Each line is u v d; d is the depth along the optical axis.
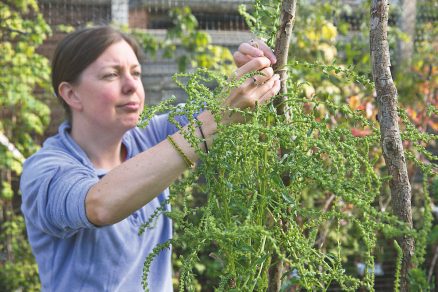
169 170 1.35
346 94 3.94
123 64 1.80
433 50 4.52
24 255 4.28
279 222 1.36
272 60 1.47
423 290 1.15
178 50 4.80
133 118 1.82
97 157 1.87
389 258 4.02
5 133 4.32
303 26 4.34
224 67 4.51
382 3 1.32
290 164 1.24
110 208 1.38
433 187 1.26
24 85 4.29
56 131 4.56
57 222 1.54
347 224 3.65
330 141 1.35
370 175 1.19
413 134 1.32
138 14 4.68
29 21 4.34
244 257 1.29
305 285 1.23
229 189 1.28
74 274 1.73
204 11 4.78
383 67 1.31
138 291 1.79
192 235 1.25
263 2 1.52
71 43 1.80
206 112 1.37
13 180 4.54
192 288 1.29
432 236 1.13
